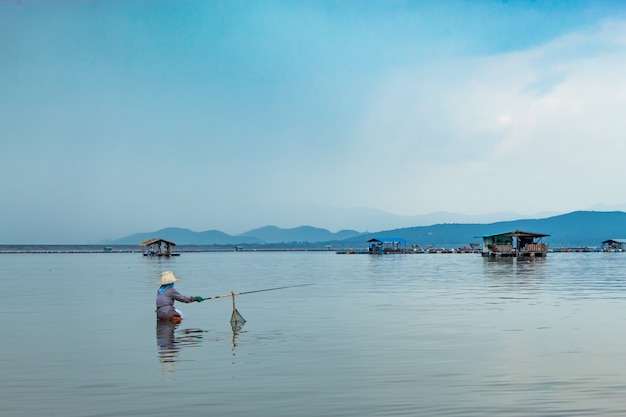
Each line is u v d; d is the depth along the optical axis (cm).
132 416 1121
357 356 1644
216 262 11306
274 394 1262
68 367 1534
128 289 4166
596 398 1219
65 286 4500
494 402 1195
